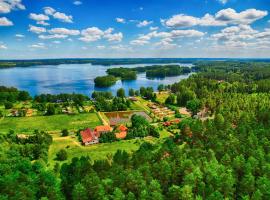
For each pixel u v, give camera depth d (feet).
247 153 305.53
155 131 481.05
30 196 232.53
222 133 383.86
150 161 301.02
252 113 492.13
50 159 382.42
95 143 458.50
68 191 254.88
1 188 243.81
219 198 212.23
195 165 268.41
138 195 229.04
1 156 341.00
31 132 530.27
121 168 265.13
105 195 223.92
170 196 226.99
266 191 228.63
